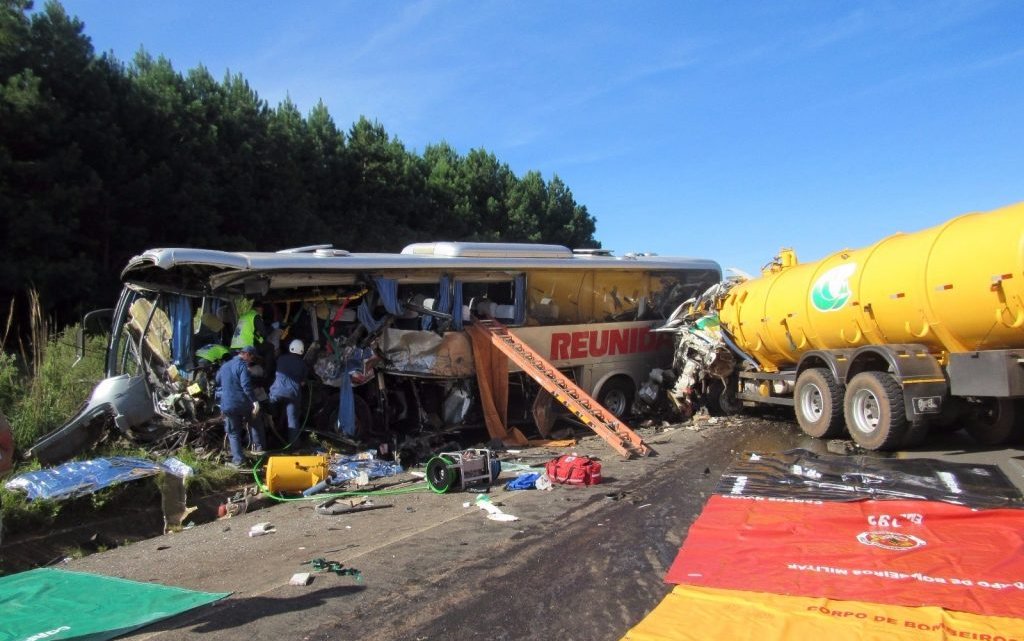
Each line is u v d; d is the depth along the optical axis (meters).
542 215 45.44
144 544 7.43
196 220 23.08
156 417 10.53
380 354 11.70
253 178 26.58
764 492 8.02
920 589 5.00
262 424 10.49
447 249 12.91
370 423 11.66
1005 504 7.15
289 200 27.75
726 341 14.19
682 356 14.73
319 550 6.79
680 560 5.93
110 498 8.13
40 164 18.80
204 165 24.28
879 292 10.47
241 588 5.81
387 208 36.16
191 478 8.86
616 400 15.01
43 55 20.06
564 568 5.93
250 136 27.12
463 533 7.07
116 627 4.95
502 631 4.80
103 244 21.56
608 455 10.93
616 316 15.09
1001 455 9.84
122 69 23.55
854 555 5.79
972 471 8.71
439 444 12.20
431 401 12.71
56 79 20.08
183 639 4.86
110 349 11.41
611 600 5.22
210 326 10.57
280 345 11.40
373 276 11.71
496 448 12.00
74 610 5.33
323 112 34.94
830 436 11.66
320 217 31.33
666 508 7.63
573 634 4.71
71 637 4.80
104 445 10.11
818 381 11.62
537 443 12.23
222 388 9.80
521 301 13.58
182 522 8.30
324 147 33.44
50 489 7.86
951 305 9.45
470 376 12.70
